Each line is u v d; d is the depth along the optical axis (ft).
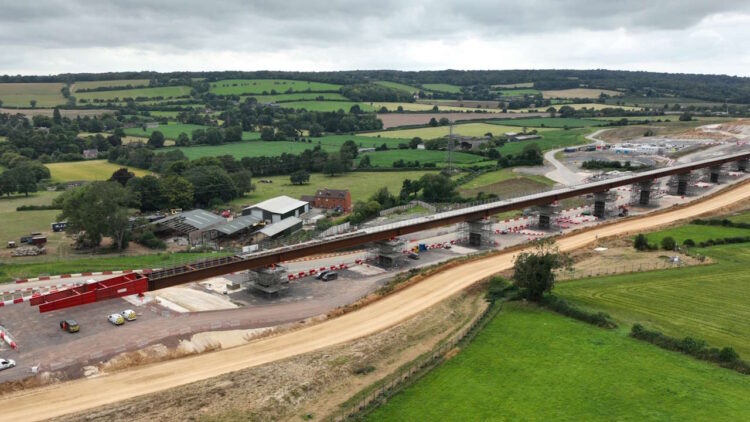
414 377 226.99
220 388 220.02
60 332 261.65
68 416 199.00
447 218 415.03
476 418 196.65
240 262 315.78
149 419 198.70
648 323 271.08
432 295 322.96
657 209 549.95
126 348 247.91
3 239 462.60
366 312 301.22
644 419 191.01
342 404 211.82
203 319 283.79
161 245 455.63
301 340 267.18
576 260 382.83
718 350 234.17
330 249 354.33
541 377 222.89
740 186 630.74
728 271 345.10
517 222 515.09
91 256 419.54
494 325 274.36
